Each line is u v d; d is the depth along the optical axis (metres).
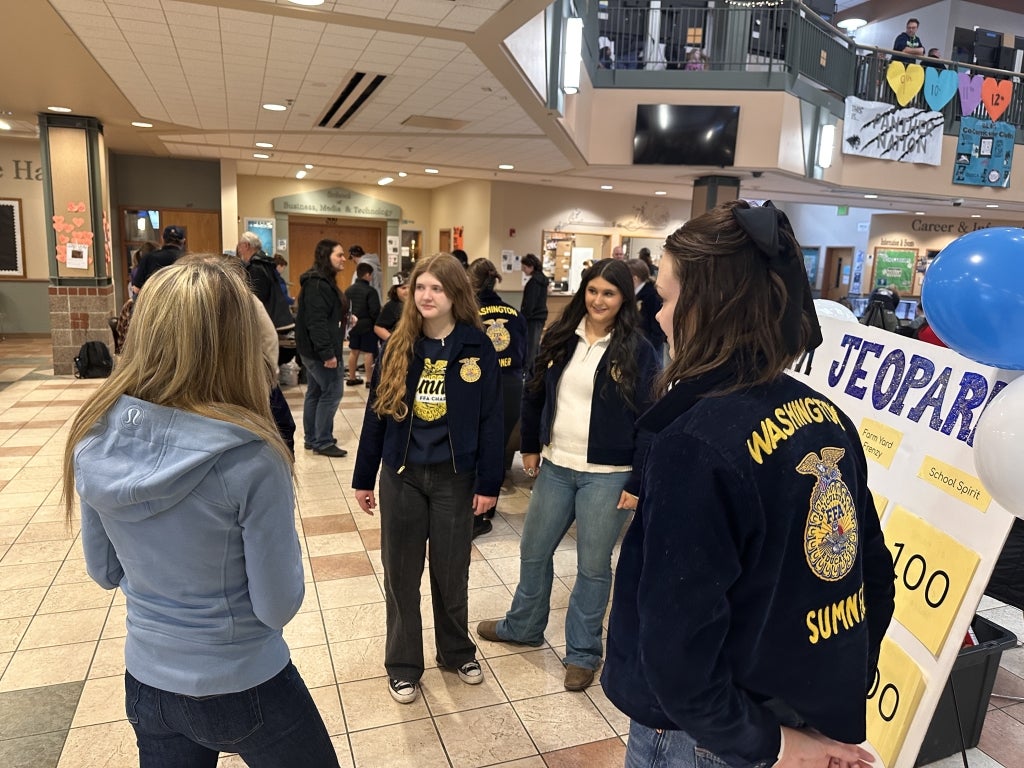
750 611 0.82
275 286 6.09
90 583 2.88
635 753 1.02
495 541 3.45
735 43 8.58
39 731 2.00
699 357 0.86
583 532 2.26
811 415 0.87
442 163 10.18
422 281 2.04
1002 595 2.12
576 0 7.01
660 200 14.00
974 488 1.49
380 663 2.39
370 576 3.04
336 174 12.20
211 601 1.08
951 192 10.51
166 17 3.93
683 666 0.76
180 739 1.20
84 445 1.05
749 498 0.77
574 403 2.26
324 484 4.21
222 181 10.58
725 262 0.83
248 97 6.09
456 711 2.15
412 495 2.10
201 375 1.04
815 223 16.39
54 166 7.07
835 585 0.86
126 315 6.01
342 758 1.94
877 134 9.73
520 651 2.50
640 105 8.30
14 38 4.35
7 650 2.39
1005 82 10.41
